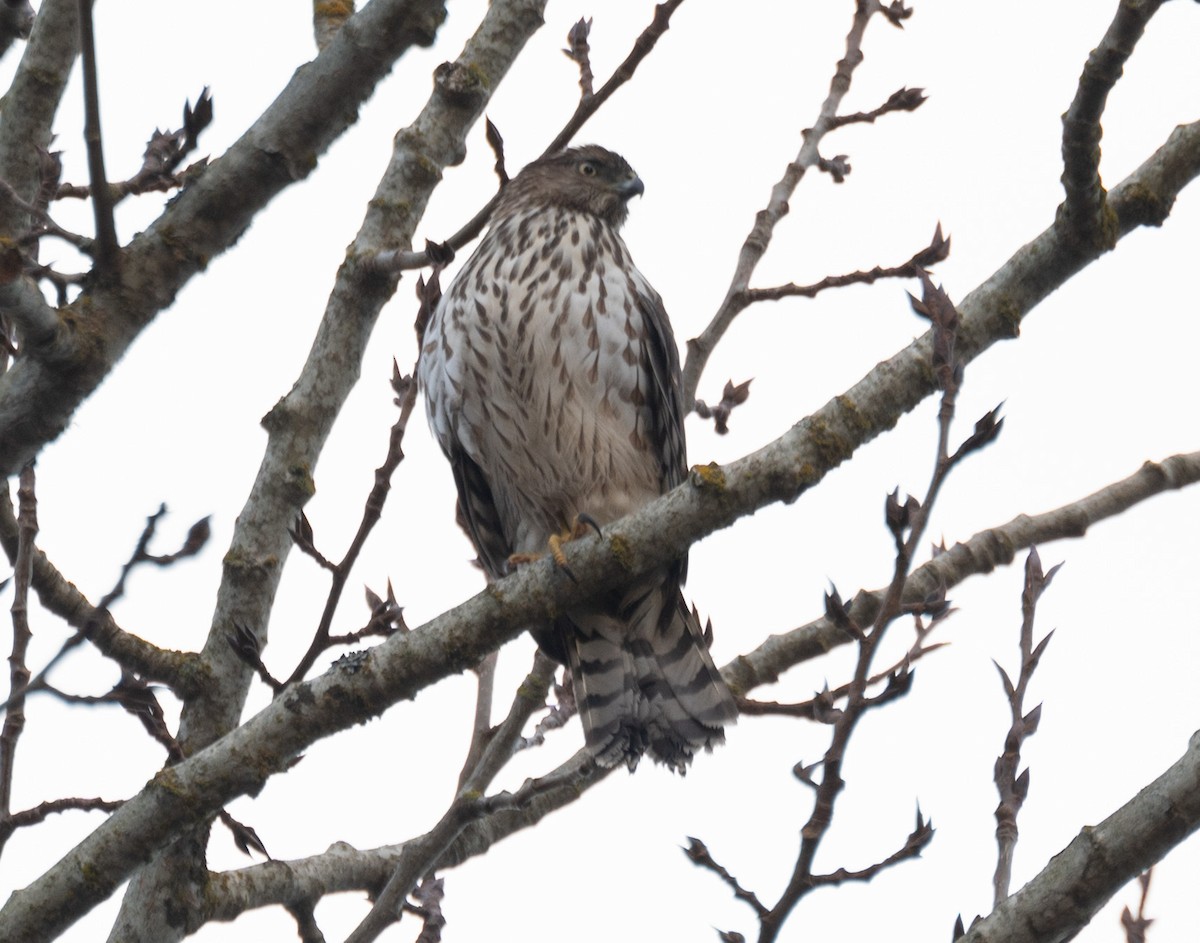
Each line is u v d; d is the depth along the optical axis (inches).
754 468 324.8
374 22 344.2
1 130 390.9
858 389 326.0
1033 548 323.3
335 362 401.4
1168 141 327.6
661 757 406.6
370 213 413.1
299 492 393.4
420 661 327.3
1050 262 325.1
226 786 322.3
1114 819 275.6
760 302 411.2
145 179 398.3
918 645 362.6
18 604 353.1
